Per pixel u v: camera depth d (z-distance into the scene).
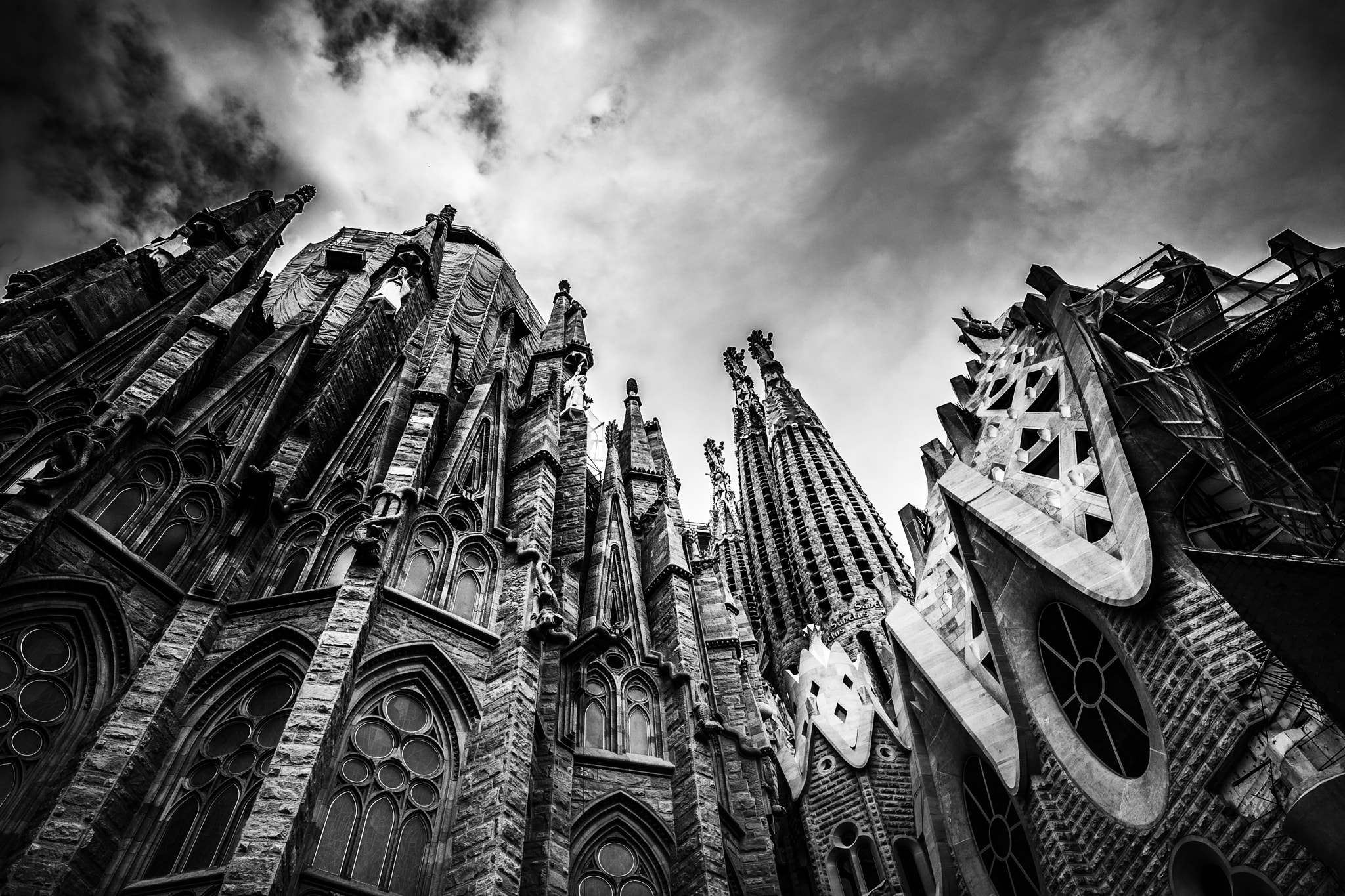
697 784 21.53
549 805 18.77
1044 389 27.67
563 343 41.91
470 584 21.50
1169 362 20.50
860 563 68.56
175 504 19.39
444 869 15.55
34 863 12.73
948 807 27.97
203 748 15.86
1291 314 17.25
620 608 27.95
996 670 26.11
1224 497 18.70
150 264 26.45
